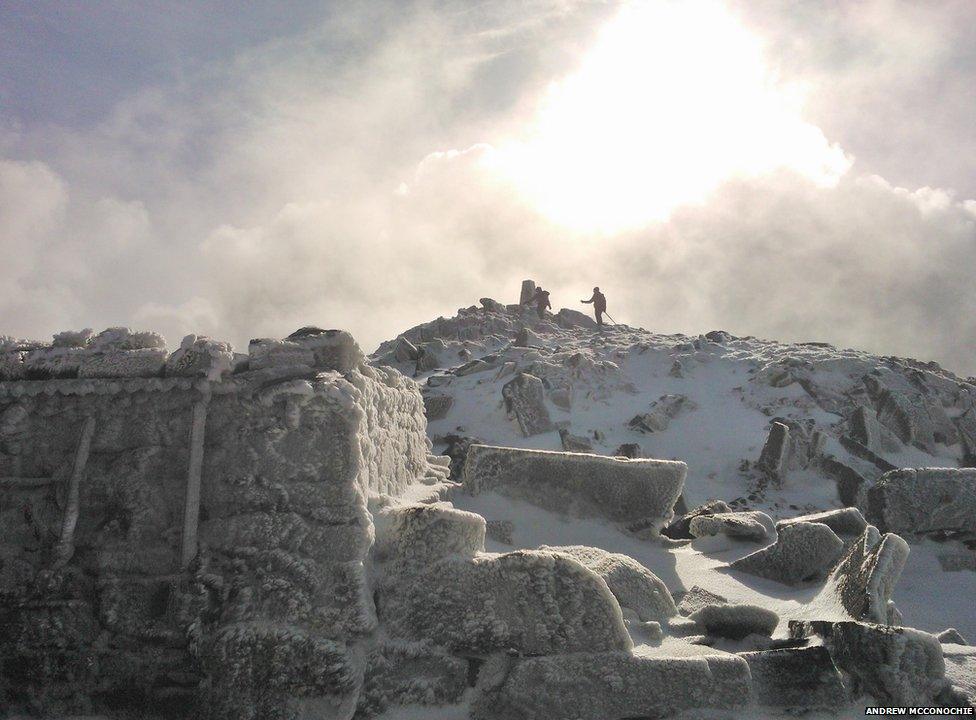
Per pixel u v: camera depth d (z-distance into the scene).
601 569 6.27
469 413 16.36
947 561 9.02
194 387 5.83
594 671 5.07
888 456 14.42
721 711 5.04
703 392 16.84
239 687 5.07
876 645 5.19
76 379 6.00
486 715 5.03
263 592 5.33
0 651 5.56
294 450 5.65
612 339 21.47
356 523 5.46
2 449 5.96
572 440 14.66
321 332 6.38
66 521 5.70
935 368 17.94
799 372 16.55
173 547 5.64
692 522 8.83
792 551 7.41
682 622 6.14
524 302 26.55
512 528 8.44
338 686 4.91
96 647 5.49
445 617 5.39
